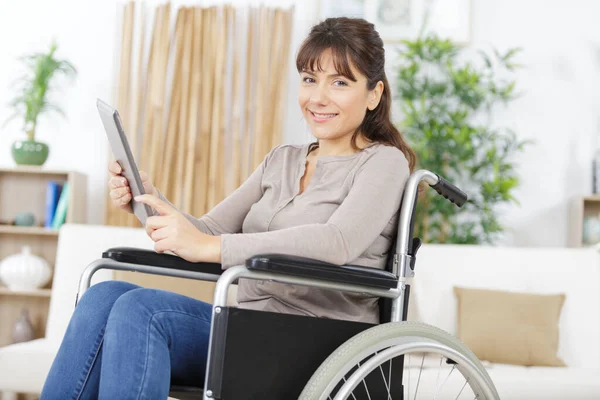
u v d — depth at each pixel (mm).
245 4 4137
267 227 1588
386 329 1370
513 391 2629
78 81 4148
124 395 1238
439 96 3947
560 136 4055
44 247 4109
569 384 2641
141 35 4109
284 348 1306
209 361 1236
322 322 1351
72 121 4148
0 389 2729
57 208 3975
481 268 3189
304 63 1575
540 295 3074
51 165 4141
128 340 1271
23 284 3887
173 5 4156
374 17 4082
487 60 3965
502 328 2980
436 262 3205
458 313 3092
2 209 4125
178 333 1347
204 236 1354
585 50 4074
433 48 3912
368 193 1449
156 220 1365
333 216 1427
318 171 1584
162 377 1272
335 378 1281
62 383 1361
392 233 1527
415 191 1490
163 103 4059
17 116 4188
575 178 4039
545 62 4078
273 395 1290
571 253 3205
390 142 1665
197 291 2973
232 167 4027
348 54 1539
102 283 1453
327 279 1322
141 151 4066
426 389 2586
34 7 4184
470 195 3945
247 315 1265
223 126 4047
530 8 4086
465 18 4066
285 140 4062
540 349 2951
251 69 4074
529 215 4043
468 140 3801
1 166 4113
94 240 3160
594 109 4055
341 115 1564
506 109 4070
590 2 4082
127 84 4086
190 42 4090
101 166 4137
